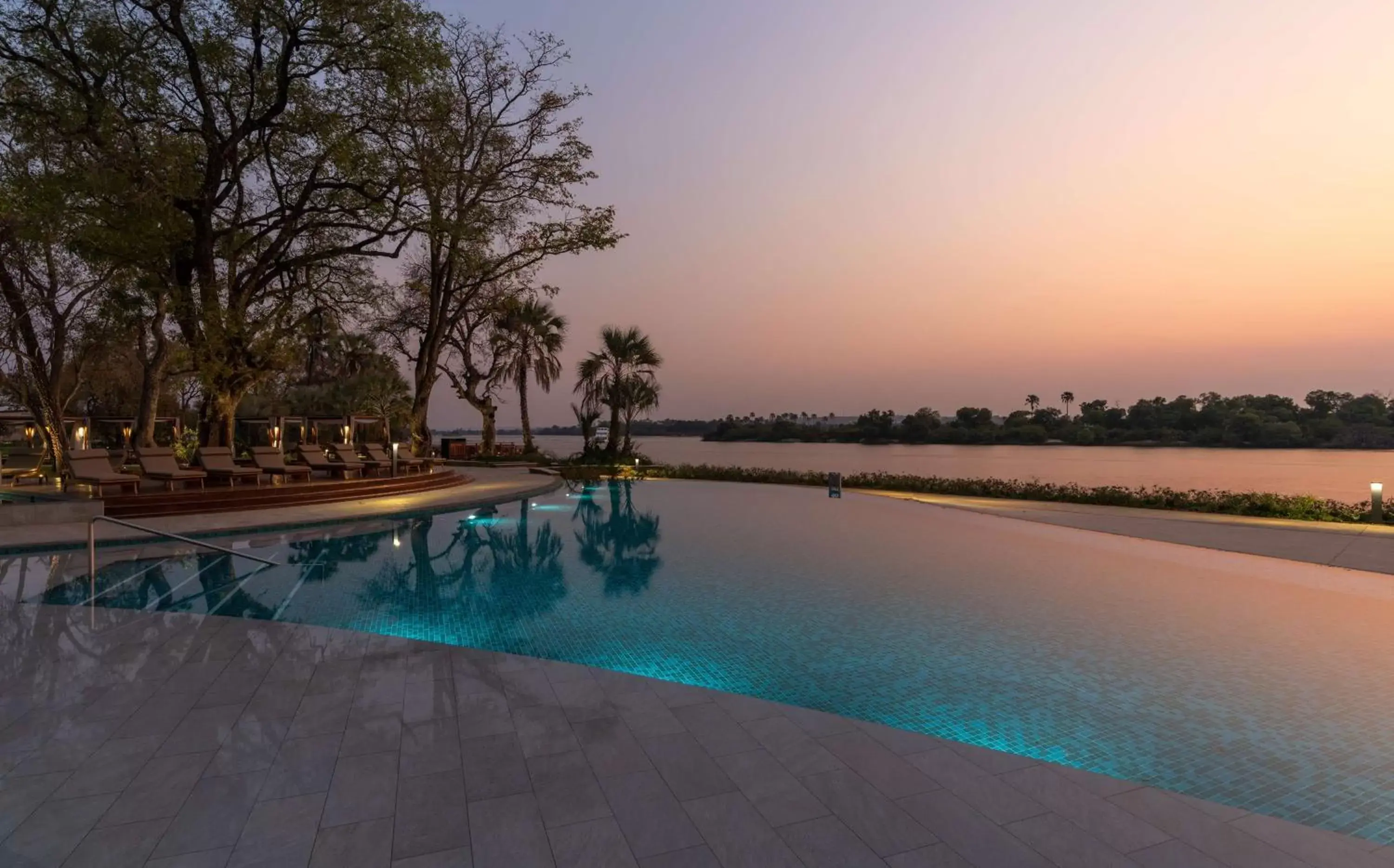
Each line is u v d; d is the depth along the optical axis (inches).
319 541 388.2
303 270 681.0
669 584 292.2
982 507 568.1
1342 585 285.7
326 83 591.2
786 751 128.6
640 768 121.3
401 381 1202.6
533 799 110.0
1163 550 368.2
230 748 126.8
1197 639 214.5
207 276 561.6
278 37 562.6
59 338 623.5
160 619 214.5
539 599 267.0
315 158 622.8
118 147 496.4
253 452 553.9
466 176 749.3
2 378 647.8
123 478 426.6
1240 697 168.2
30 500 414.9
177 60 564.7
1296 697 167.9
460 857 94.5
